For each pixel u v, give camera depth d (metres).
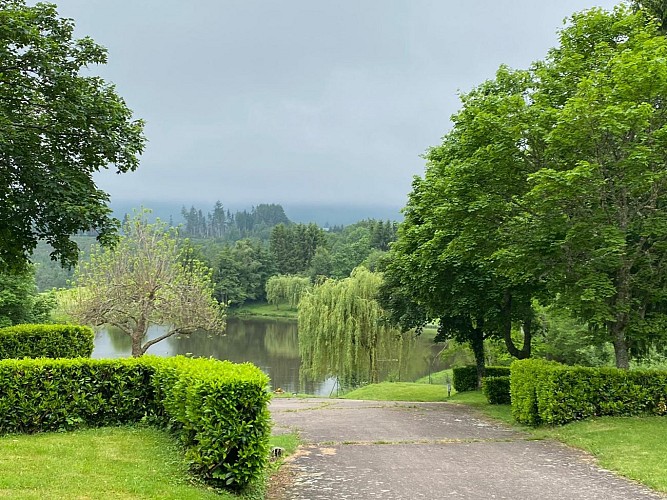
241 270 91.69
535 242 12.70
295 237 112.00
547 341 26.56
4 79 12.47
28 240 13.54
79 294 21.05
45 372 8.90
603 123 10.61
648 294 12.69
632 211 12.24
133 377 9.53
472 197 13.69
